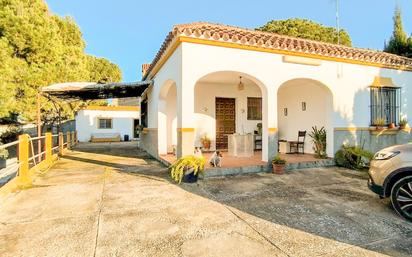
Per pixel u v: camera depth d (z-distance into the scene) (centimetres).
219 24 932
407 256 290
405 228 365
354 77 896
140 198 509
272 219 399
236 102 1198
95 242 324
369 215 416
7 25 1028
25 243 322
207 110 1146
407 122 981
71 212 432
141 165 927
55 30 1262
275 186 601
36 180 675
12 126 1273
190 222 387
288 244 317
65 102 1493
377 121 920
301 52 809
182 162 636
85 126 2480
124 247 311
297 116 1095
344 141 880
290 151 1058
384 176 425
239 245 315
